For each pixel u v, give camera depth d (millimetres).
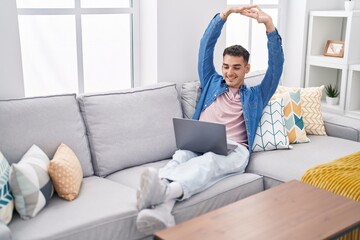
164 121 2570
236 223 1616
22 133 2070
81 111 2350
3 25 2195
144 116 2488
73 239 1692
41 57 2553
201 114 2730
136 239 1893
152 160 2504
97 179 2225
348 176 2104
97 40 2785
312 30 3668
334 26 3820
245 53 2650
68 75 2688
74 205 1884
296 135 2736
